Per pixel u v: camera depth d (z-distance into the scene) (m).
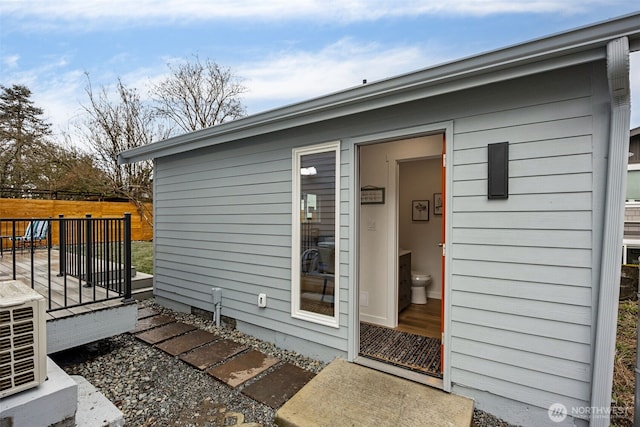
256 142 3.76
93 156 11.97
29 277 4.05
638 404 1.92
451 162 2.44
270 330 3.59
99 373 2.88
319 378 2.56
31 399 1.60
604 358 1.87
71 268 4.35
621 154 1.82
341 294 3.00
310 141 3.26
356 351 2.92
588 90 1.97
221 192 4.15
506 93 2.23
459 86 2.20
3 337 1.55
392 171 3.85
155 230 5.20
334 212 3.07
